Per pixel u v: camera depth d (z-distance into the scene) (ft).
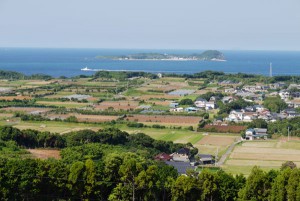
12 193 405.80
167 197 424.05
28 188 408.67
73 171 412.36
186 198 414.62
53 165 419.33
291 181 389.39
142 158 519.19
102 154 589.32
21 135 654.12
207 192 410.72
